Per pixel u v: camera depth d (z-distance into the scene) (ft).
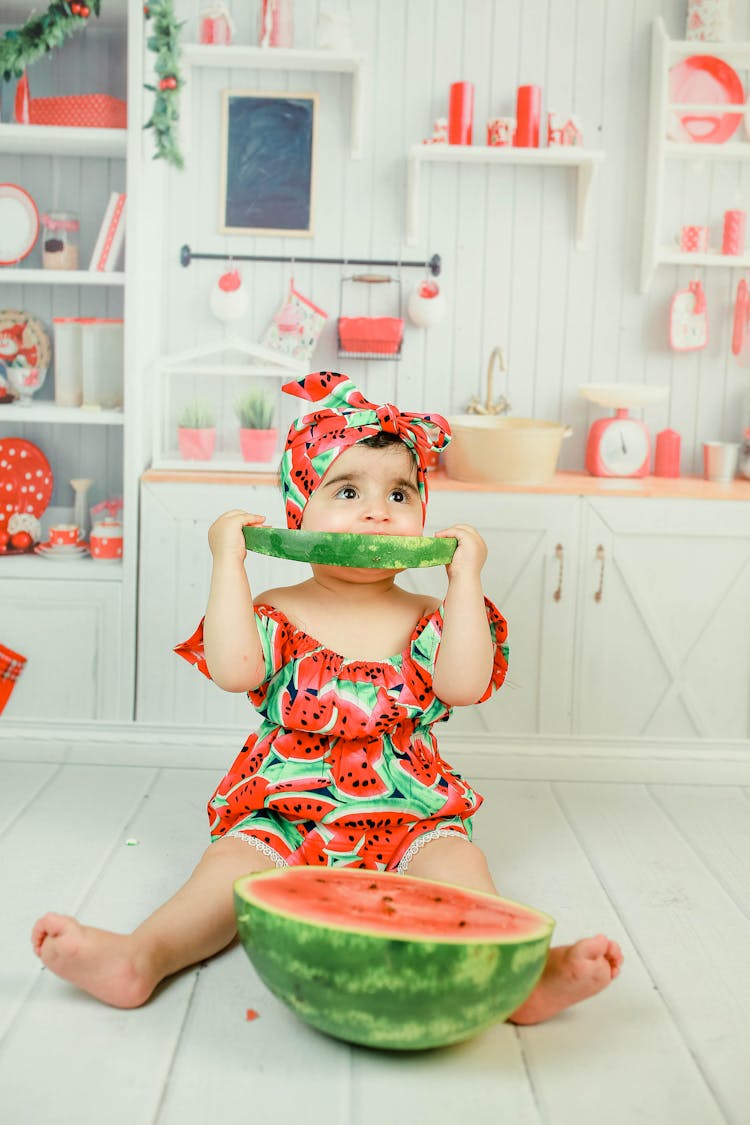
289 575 8.77
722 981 5.64
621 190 9.81
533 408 10.03
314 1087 4.60
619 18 9.64
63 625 8.86
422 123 9.72
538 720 8.92
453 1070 4.76
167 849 7.14
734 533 8.75
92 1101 4.44
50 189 9.79
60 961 4.93
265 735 6.23
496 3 9.62
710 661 8.89
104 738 8.90
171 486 8.71
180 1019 5.09
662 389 9.31
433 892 4.99
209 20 9.34
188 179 9.75
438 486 8.68
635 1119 4.44
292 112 9.68
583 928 6.21
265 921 4.55
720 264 9.58
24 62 8.70
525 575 8.78
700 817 8.13
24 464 9.98
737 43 9.45
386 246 9.85
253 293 9.89
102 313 9.89
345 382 6.42
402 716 6.01
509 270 9.89
